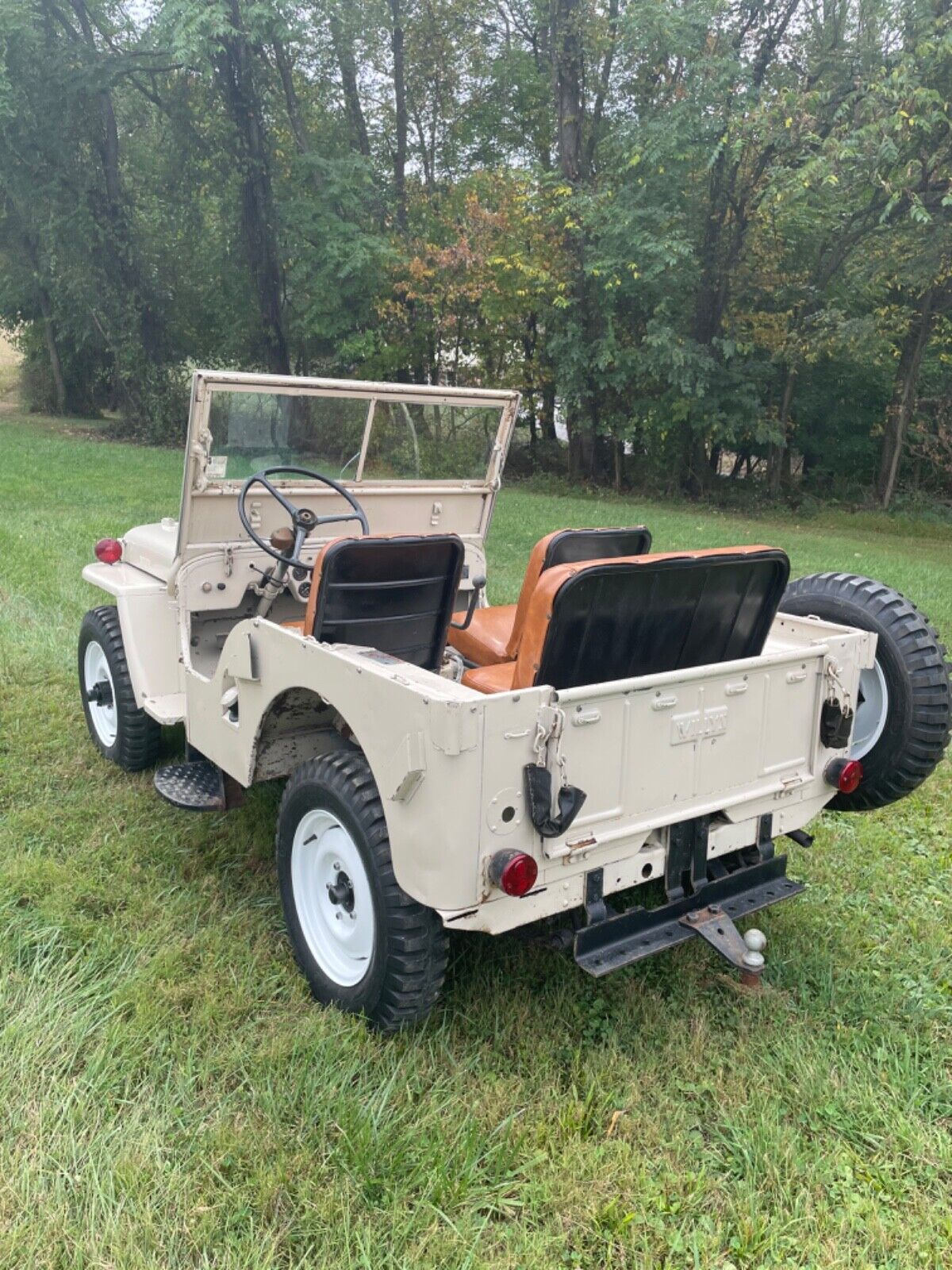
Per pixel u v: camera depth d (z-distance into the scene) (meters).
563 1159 2.35
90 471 16.08
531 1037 2.81
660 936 2.78
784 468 20.70
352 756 2.83
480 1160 2.34
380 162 22.36
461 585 4.61
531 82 20.53
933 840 4.24
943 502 18.69
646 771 2.70
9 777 4.40
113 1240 2.05
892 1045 2.85
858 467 20.08
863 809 3.84
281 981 3.02
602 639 2.77
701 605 2.94
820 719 3.20
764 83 16.34
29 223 23.80
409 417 4.06
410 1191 2.24
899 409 17.91
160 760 4.58
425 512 4.39
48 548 8.84
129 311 23.11
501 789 2.39
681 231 16.27
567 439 22.91
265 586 3.96
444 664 3.57
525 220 18.06
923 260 15.19
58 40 20.39
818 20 15.95
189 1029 2.74
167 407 23.17
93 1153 2.28
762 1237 2.17
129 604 4.07
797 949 3.32
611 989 3.06
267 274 20.52
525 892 2.37
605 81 18.89
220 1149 2.31
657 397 18.91
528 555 10.46
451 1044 2.76
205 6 16.69
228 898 3.48
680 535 13.57
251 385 3.56
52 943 3.08
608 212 16.61
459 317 20.17
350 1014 2.79
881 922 3.56
